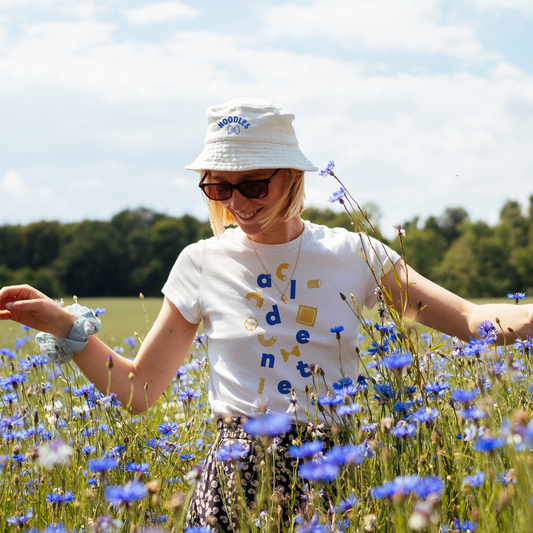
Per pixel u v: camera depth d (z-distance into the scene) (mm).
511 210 69438
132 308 26547
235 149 1820
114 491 1335
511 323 1871
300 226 2035
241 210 1836
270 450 1677
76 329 1907
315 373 1746
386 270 1999
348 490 1484
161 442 2215
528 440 1224
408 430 1495
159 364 2020
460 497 1461
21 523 1715
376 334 2836
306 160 1894
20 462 1986
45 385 2594
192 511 1773
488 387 1764
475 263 56875
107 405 2049
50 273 67375
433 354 2297
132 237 68500
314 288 1904
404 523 1239
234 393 1859
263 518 1528
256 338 1860
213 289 1969
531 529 1149
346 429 1682
